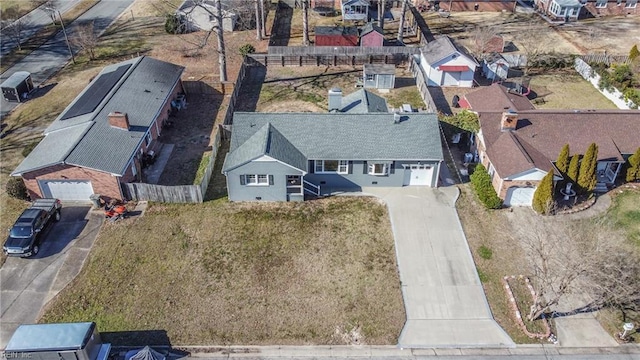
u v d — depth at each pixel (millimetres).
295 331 28453
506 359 27016
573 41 65750
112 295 30359
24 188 37281
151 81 47750
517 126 39781
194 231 35062
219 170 41219
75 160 35375
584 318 29125
